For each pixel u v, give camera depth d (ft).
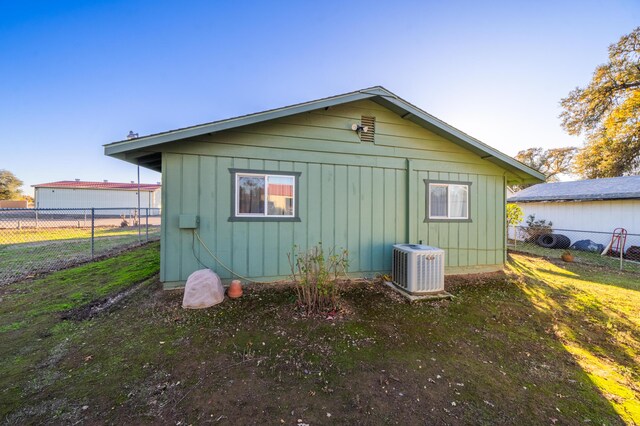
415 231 18.83
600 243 31.94
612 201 31.14
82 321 11.10
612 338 10.50
